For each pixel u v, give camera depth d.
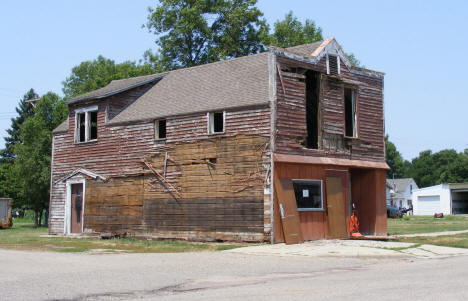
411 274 13.02
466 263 15.51
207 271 14.25
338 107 25.08
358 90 26.25
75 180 29.39
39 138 42.81
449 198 73.00
